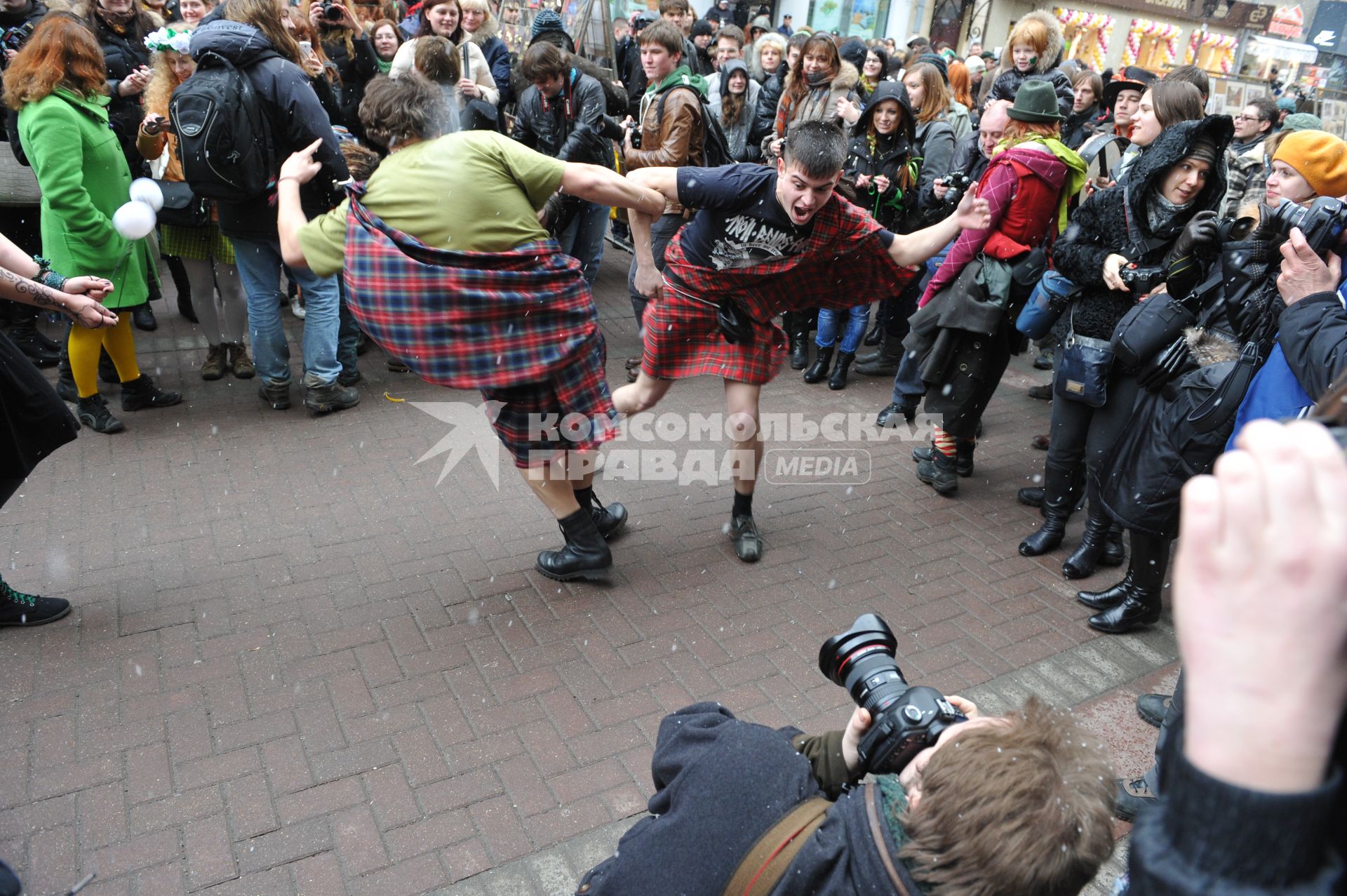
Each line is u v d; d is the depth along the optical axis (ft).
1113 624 12.26
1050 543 14.15
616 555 13.47
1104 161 18.29
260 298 16.16
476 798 9.02
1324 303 7.91
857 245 11.67
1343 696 1.83
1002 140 14.46
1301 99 41.34
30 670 10.29
